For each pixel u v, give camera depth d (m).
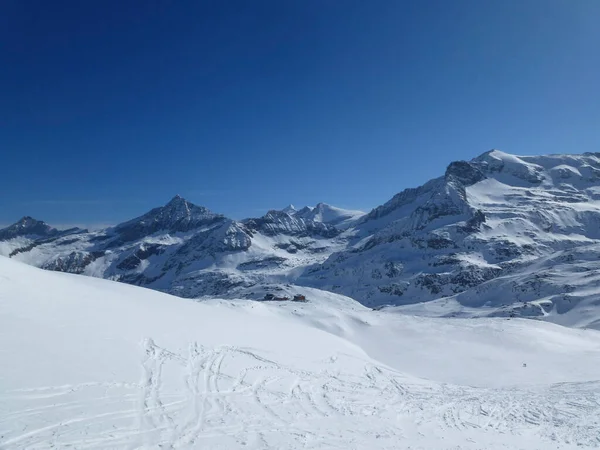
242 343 35.94
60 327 25.88
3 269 31.27
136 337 28.89
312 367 35.06
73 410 17.72
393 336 74.44
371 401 28.89
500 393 37.81
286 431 20.00
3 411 16.28
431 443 21.28
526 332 75.00
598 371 55.09
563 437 24.61
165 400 21.08
